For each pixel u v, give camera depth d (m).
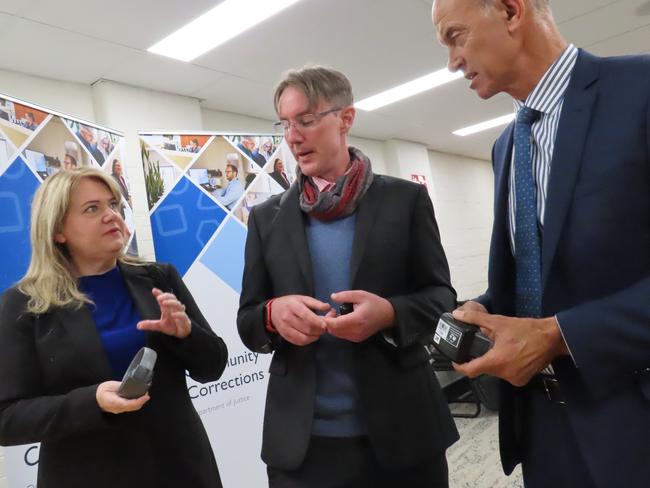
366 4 2.76
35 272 1.20
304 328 0.91
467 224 7.52
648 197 0.68
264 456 1.02
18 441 1.05
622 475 0.69
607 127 0.71
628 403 0.70
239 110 4.22
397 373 1.00
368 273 1.01
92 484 1.08
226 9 2.64
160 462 1.16
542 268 0.77
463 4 0.77
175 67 3.20
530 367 0.69
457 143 6.66
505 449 0.91
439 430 1.01
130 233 2.42
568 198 0.72
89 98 3.29
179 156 2.54
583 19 3.34
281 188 2.80
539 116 0.82
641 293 0.64
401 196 1.08
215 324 2.47
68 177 1.23
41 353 1.13
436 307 1.00
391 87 4.15
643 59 0.72
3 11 2.33
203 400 2.34
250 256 1.17
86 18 2.48
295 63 3.35
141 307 1.26
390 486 0.99
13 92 2.94
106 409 1.00
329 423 0.99
